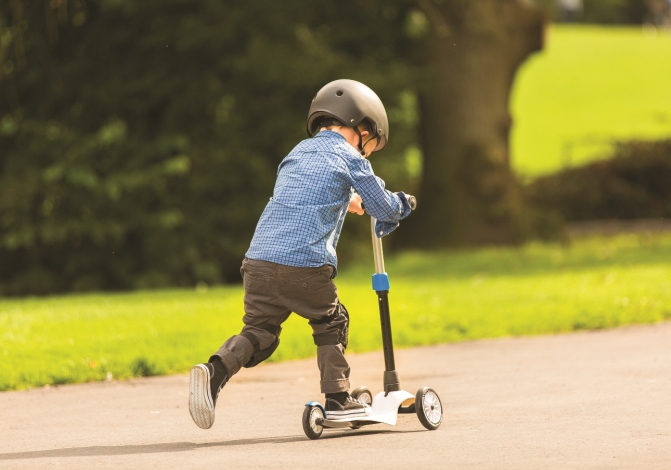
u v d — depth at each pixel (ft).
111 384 58.65
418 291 104.22
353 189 41.65
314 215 39.24
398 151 189.37
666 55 511.40
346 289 110.42
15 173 153.07
